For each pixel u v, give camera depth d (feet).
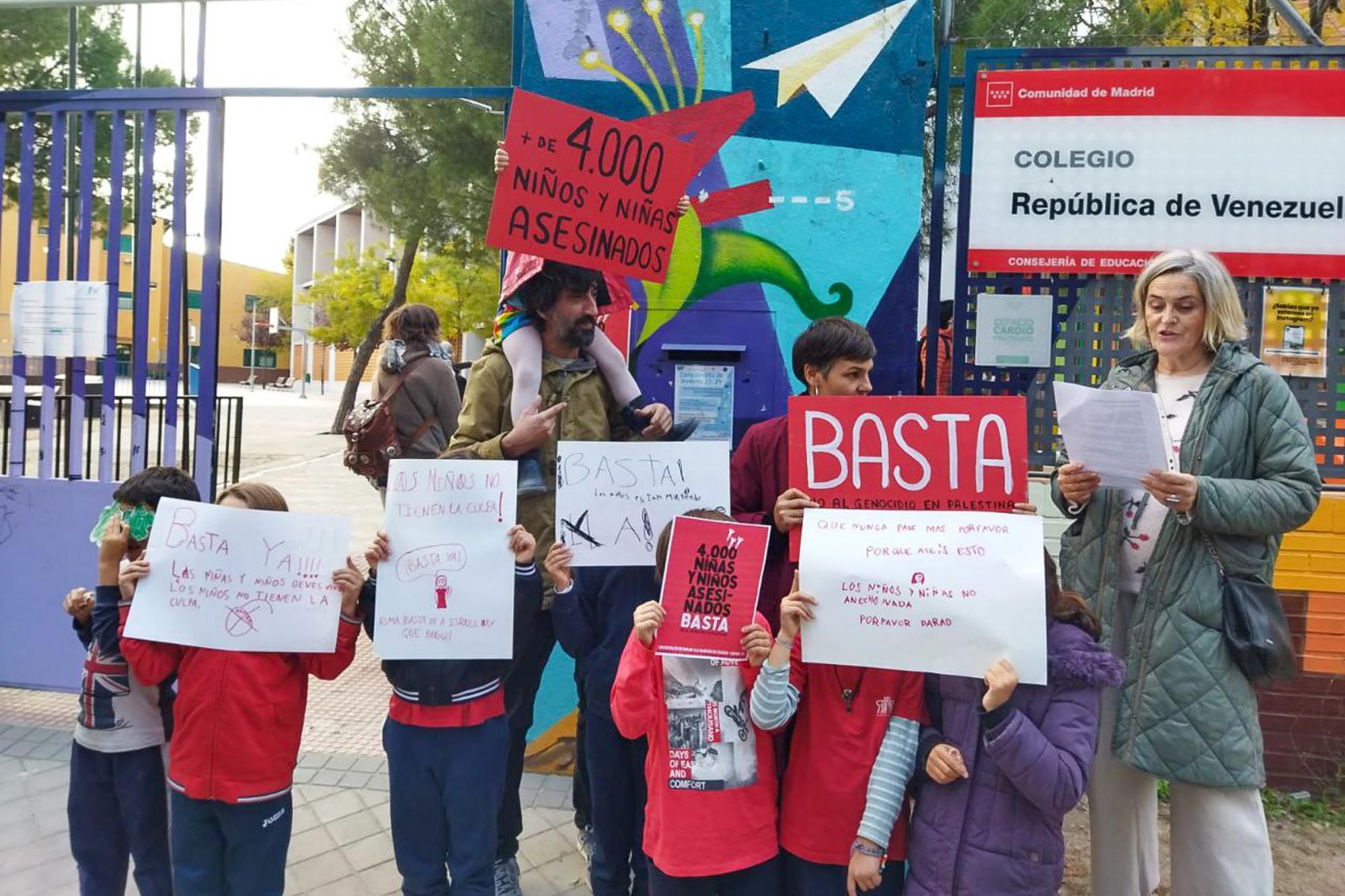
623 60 12.05
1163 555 7.77
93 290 14.05
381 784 12.27
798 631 7.22
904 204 11.64
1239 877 7.55
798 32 11.73
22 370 14.29
